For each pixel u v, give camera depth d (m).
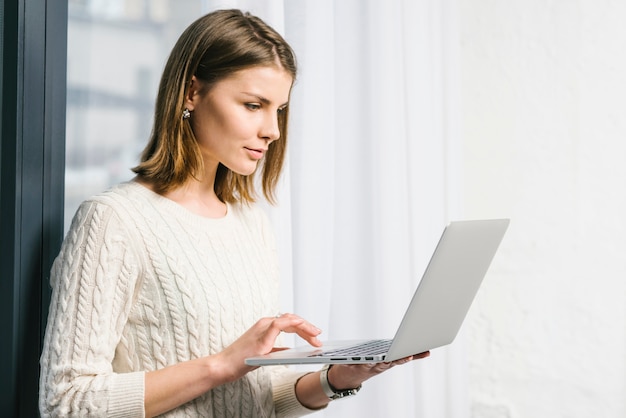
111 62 1.41
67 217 1.34
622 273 2.22
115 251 1.05
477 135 2.28
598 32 2.23
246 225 1.28
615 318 2.22
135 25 1.45
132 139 1.46
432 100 2.11
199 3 1.57
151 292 1.08
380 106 1.91
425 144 2.06
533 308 2.25
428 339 1.10
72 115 1.35
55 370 1.00
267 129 1.17
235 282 1.16
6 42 1.19
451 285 1.08
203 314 1.10
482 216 2.28
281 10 1.60
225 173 1.27
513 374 2.26
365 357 0.98
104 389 0.99
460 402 2.17
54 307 1.03
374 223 1.91
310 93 1.73
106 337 1.03
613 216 2.23
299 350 1.16
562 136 2.24
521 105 2.26
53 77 1.25
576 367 2.24
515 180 2.26
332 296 1.87
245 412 1.17
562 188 2.24
